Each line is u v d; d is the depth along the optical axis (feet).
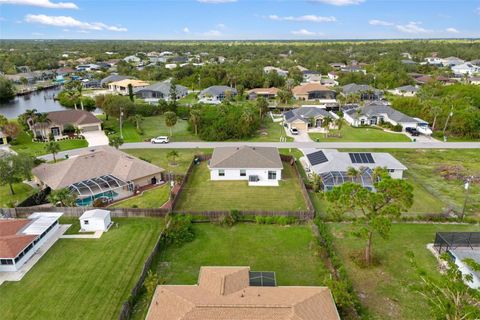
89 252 111.75
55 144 191.42
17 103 414.62
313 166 170.81
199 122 255.29
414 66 583.99
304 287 84.48
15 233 111.65
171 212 132.05
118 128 278.26
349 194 100.37
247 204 146.82
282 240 119.03
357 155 175.22
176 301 76.64
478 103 324.60
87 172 160.45
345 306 83.25
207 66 536.01
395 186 96.84
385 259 107.76
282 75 507.30
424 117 281.74
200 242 117.91
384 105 305.73
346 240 118.93
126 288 94.94
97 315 85.25
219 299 76.48
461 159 201.87
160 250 112.88
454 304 66.74
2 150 211.82
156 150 219.82
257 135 255.91
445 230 125.08
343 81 485.15
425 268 102.68
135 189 161.89
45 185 159.53
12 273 101.19
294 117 275.39
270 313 71.56
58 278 98.99
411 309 87.40
